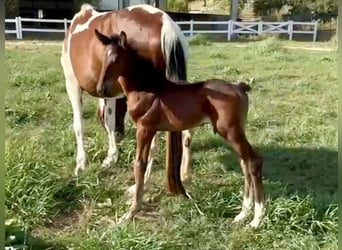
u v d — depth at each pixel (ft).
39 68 33.19
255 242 11.64
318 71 35.14
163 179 15.39
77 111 16.20
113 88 12.65
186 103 11.76
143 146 12.41
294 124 21.49
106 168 16.10
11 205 12.73
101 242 11.35
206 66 35.88
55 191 13.69
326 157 17.56
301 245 11.34
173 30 12.69
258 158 11.92
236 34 58.80
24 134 19.06
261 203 12.09
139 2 66.18
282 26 59.47
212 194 13.91
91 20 14.71
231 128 11.57
